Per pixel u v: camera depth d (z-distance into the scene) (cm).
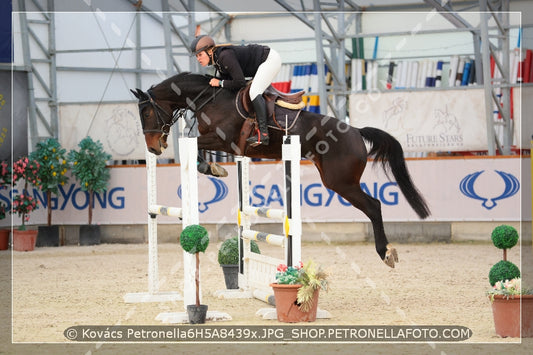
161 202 1739
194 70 1891
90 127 1933
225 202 1705
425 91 1752
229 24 2245
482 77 1930
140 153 1903
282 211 800
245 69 852
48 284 1084
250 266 940
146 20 2102
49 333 700
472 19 1986
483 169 1614
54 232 1739
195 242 741
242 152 858
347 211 1664
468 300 884
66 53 2006
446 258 1367
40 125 1981
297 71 2100
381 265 1276
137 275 1192
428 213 913
